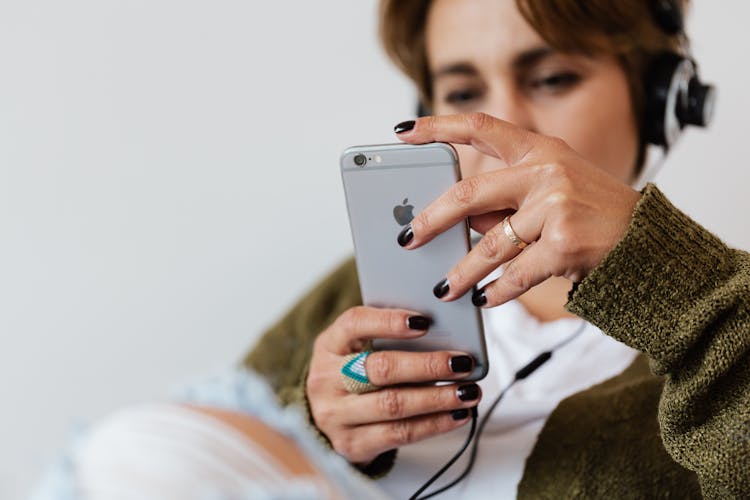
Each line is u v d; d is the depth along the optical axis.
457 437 0.93
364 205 0.77
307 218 1.37
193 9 1.32
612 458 0.86
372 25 1.28
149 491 0.29
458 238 0.76
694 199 1.21
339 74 1.31
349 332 0.81
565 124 1.03
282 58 1.32
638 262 0.67
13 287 1.42
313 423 0.87
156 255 1.40
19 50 1.35
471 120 0.73
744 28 1.15
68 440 0.33
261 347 1.19
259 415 0.37
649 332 0.67
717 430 0.68
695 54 1.18
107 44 1.34
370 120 1.32
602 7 0.99
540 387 0.96
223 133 1.36
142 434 0.32
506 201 0.71
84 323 1.42
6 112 1.37
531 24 0.99
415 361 0.78
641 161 1.09
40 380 1.44
